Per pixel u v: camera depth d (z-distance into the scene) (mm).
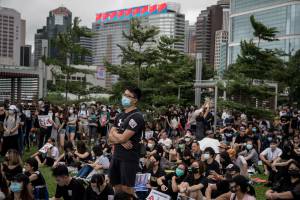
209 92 32656
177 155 14070
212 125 24062
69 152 13688
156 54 29859
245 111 27609
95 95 35531
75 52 32375
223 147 13781
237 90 27953
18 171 9219
